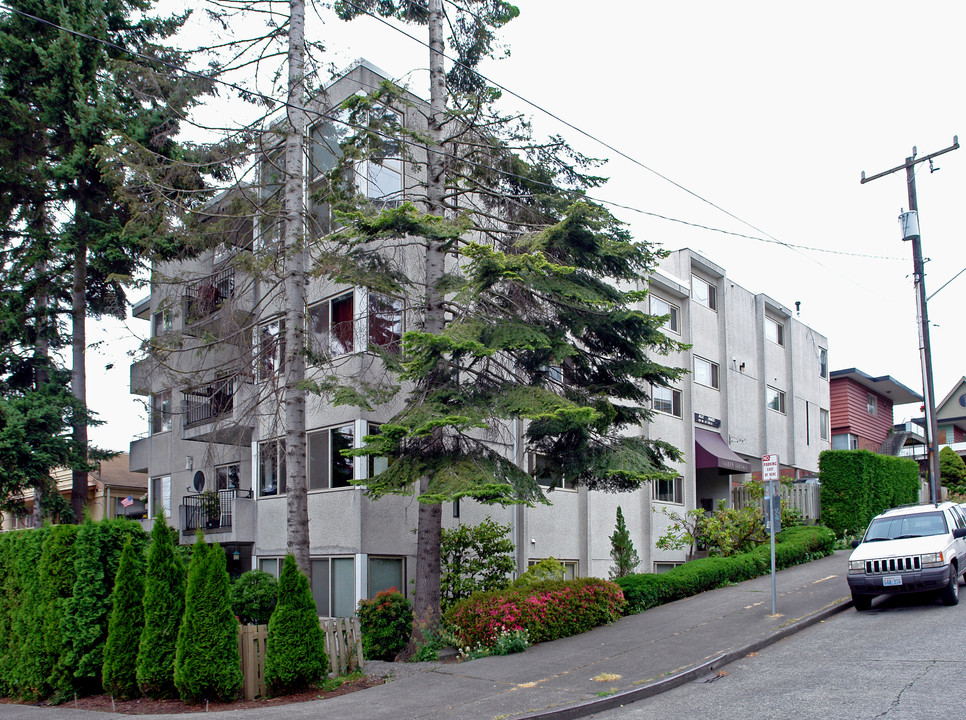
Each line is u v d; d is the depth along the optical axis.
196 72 14.28
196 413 22.30
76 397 21.39
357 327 17.22
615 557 20.45
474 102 14.12
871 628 13.42
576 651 13.09
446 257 17.66
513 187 15.66
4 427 19.67
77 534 12.47
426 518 14.45
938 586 14.62
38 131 20.59
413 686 11.33
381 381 15.65
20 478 18.77
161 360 16.20
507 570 17.31
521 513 19.42
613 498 23.00
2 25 19.55
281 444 18.00
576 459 14.37
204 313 16.36
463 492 12.01
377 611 14.20
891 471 28.41
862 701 9.00
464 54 16.31
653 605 17.22
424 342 12.12
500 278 13.12
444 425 12.33
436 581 14.27
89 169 20.12
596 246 13.62
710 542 22.70
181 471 25.25
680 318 27.22
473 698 10.45
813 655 11.78
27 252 21.44
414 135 14.21
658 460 14.88
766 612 15.36
